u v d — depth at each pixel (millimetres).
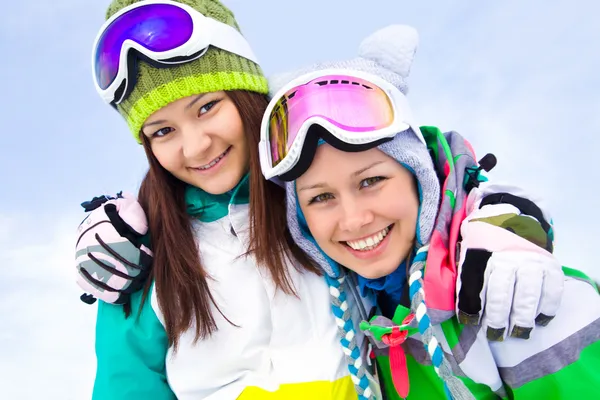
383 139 944
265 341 1170
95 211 1176
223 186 1194
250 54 1284
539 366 943
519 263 878
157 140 1181
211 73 1142
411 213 1036
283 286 1151
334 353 1137
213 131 1141
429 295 995
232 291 1185
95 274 1098
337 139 922
